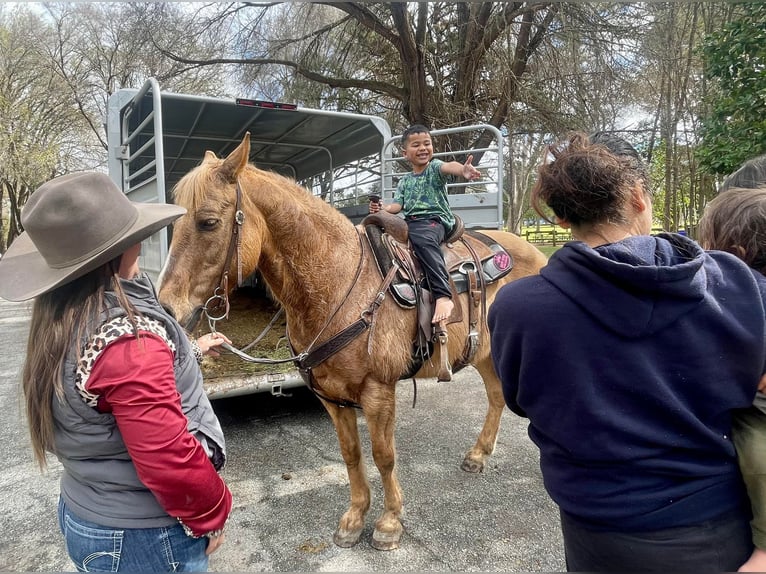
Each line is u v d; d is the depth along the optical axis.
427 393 4.73
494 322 1.11
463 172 2.60
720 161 5.18
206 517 1.18
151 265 3.77
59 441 1.13
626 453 0.95
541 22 9.56
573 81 9.47
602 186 1.03
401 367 2.30
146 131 4.91
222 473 3.19
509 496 2.83
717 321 0.92
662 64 9.21
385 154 5.04
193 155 6.32
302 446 3.61
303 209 2.20
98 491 1.16
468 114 9.93
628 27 8.88
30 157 15.87
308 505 2.79
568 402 0.99
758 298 0.95
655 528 0.95
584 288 0.97
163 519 1.19
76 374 1.04
